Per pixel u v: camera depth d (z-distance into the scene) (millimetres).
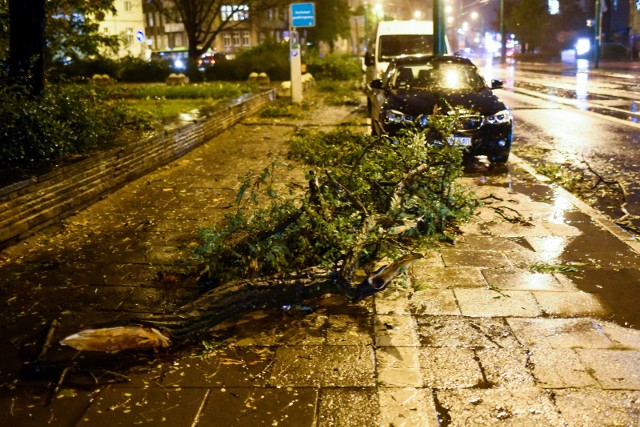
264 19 68438
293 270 4883
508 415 3389
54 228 6582
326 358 3988
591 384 3670
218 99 19156
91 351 4066
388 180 6512
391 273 4684
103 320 4547
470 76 11570
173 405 3500
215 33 35656
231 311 4355
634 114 16375
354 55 62656
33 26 9078
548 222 6844
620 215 7609
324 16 46844
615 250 5926
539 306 4727
